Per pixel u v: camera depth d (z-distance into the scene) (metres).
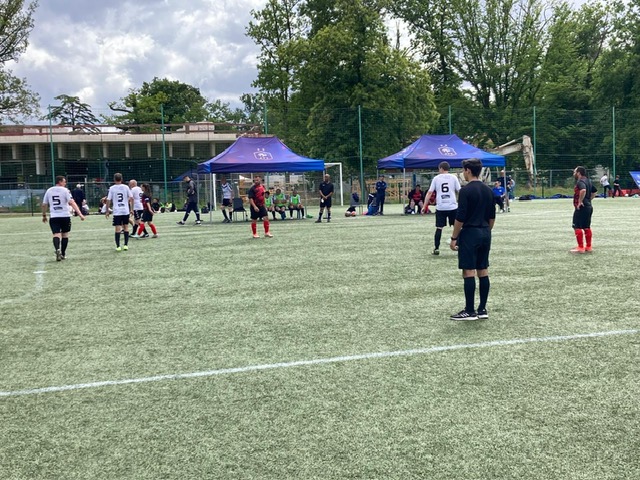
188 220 26.77
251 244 14.95
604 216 22.12
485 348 5.33
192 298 8.05
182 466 3.26
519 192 42.38
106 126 45.84
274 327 6.30
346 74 43.56
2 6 38.97
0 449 3.54
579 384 4.36
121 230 14.28
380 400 4.13
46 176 46.19
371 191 40.47
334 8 46.94
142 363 5.16
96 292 8.72
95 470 3.25
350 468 3.18
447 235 16.16
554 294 7.66
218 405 4.14
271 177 36.81
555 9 58.19
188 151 48.09
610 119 45.69
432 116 44.72
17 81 39.78
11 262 12.51
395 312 6.86
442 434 3.57
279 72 50.00
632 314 6.50
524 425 3.67
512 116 46.50
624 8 54.25
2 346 5.86
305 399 4.20
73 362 5.26
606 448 3.35
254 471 3.18
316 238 16.05
